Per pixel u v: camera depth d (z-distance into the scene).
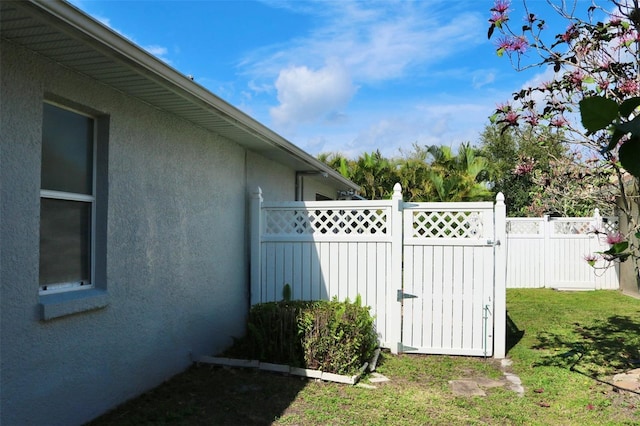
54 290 3.95
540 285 14.19
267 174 8.53
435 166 20.27
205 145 6.19
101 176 4.39
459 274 6.88
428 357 6.76
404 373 5.93
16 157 3.40
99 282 4.36
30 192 3.52
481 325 6.79
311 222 7.28
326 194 14.41
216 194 6.50
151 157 5.05
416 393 5.17
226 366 5.80
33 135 3.54
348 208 7.14
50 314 3.64
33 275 3.54
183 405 4.61
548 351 6.94
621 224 12.98
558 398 5.01
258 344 5.94
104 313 4.34
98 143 4.41
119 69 3.93
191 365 5.82
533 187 19.25
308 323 5.70
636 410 4.58
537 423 4.34
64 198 4.05
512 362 6.45
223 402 4.72
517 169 7.14
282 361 5.79
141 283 4.88
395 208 6.95
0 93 3.27
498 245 6.79
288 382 5.37
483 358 6.70
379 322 7.02
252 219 7.35
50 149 3.94
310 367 5.67
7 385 3.34
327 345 5.64
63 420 3.84
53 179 3.95
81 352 4.05
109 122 4.41
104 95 4.32
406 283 7.00
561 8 4.85
